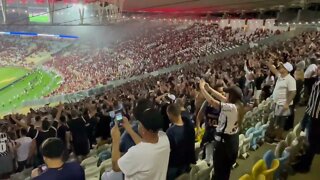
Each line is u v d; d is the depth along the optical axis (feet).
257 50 89.61
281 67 23.22
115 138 10.66
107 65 151.64
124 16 158.71
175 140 14.82
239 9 114.83
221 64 71.61
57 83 139.95
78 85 126.72
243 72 38.60
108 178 12.51
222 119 15.42
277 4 95.40
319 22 108.99
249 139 21.75
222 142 15.43
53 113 34.63
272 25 122.42
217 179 16.06
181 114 15.65
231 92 15.67
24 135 26.02
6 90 138.92
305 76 33.45
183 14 159.74
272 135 23.97
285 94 23.00
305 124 20.56
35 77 157.89
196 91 28.66
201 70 70.74
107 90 84.23
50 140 10.08
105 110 31.07
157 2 95.96
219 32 140.77
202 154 19.65
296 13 115.34
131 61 147.33
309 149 19.15
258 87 34.83
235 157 15.84
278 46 81.15
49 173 9.86
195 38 144.97
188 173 15.16
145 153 9.82
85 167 18.39
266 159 16.05
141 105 10.48
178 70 94.43
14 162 23.48
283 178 17.84
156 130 9.96
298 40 81.97
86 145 25.29
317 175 19.04
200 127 23.21
